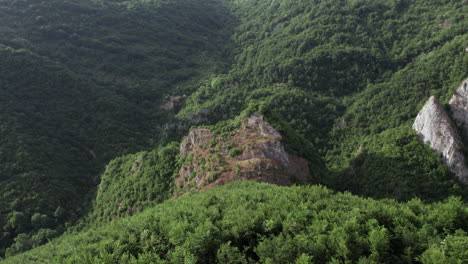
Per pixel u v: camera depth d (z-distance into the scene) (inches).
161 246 970.1
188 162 2066.9
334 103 3410.4
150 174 2190.0
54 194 2444.6
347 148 2758.4
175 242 937.5
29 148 2721.5
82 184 2775.6
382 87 3181.6
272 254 826.8
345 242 790.5
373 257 753.0
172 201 1621.6
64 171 2758.4
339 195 1175.6
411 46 3673.7
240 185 1608.0
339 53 3873.0
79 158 3038.9
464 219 860.0
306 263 726.5
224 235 942.4
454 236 789.9
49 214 2279.8
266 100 3437.5
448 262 688.4
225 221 1011.9
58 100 3577.8
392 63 3663.9
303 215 953.5
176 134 3521.2
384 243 776.3
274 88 3818.9
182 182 2004.2
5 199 2289.6
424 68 2967.5
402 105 2768.2
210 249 911.7
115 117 3695.9
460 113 2118.6
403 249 804.0
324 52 3978.8
